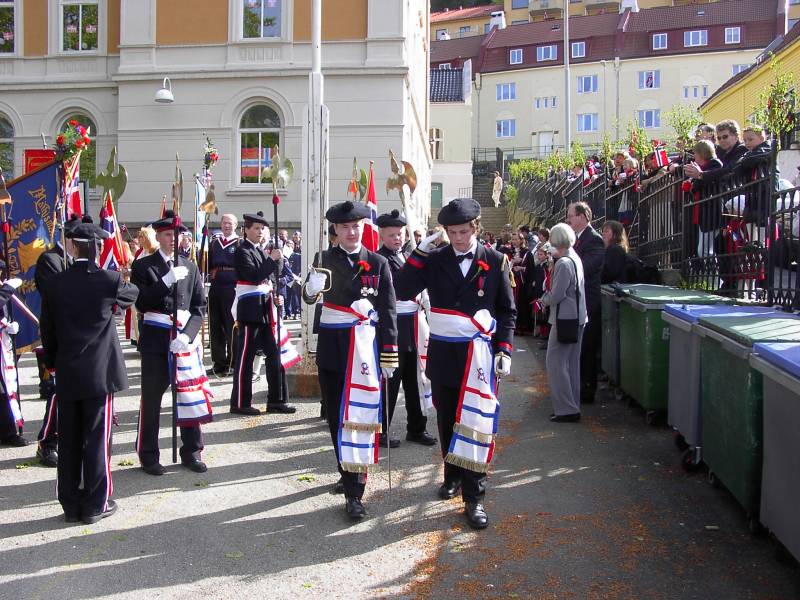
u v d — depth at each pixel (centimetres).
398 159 2009
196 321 632
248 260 786
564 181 2105
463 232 509
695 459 591
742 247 764
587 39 4956
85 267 522
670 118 1325
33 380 991
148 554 467
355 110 2017
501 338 514
